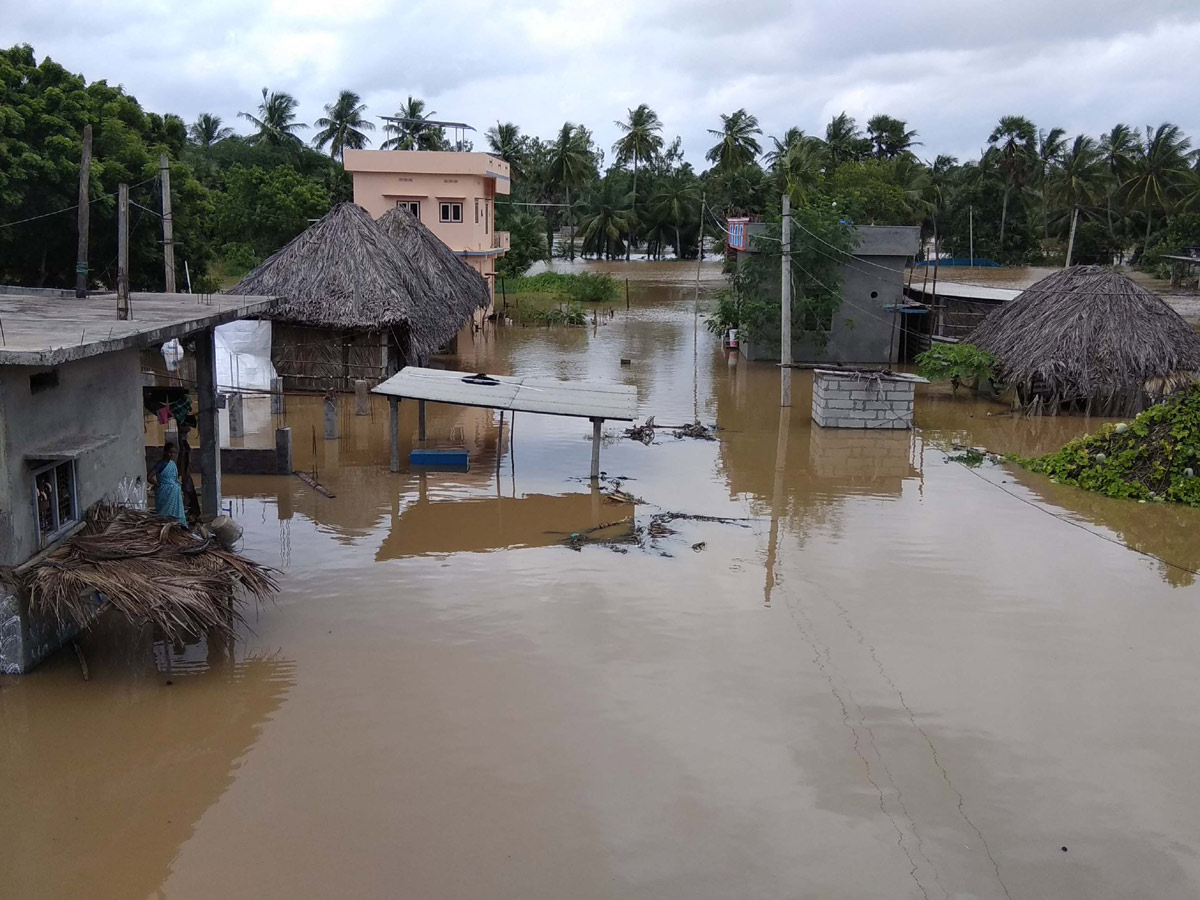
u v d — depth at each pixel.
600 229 76.38
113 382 10.71
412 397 16.56
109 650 10.01
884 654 10.30
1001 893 6.62
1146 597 12.14
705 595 11.85
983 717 9.02
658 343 35.00
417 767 7.98
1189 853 7.12
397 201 38.56
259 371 23.20
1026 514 15.67
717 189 71.56
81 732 8.45
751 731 8.65
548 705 9.04
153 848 6.93
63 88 26.98
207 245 32.69
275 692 9.23
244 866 6.74
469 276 31.44
